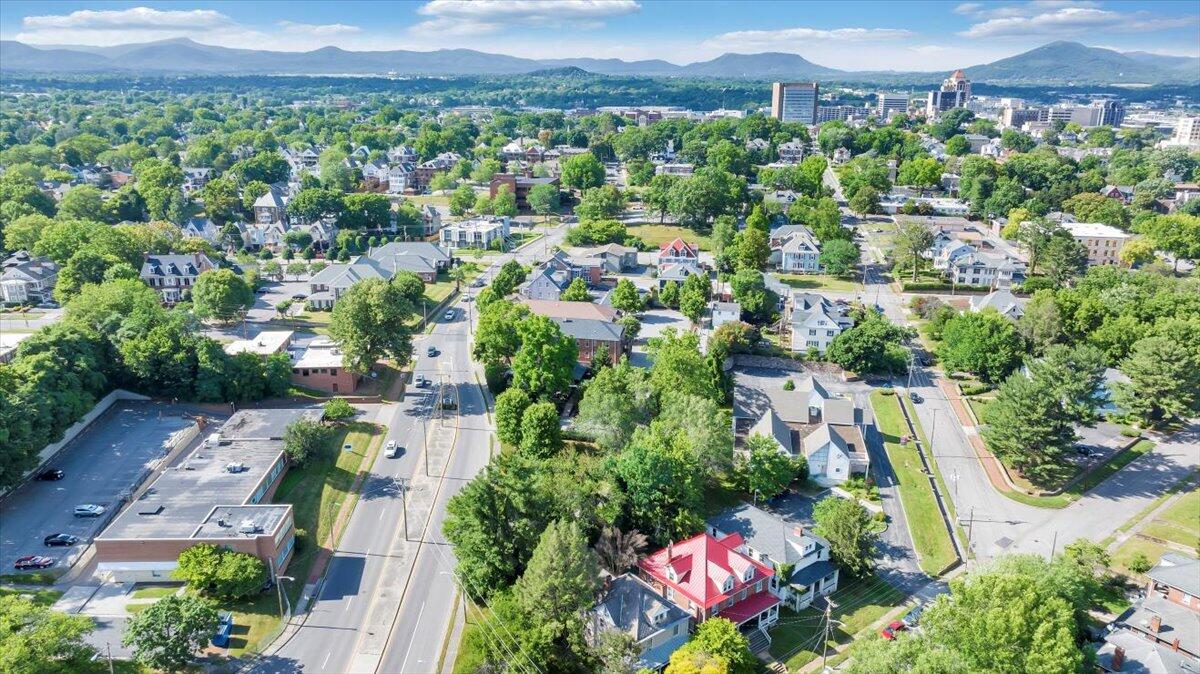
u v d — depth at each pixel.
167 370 117.56
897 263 197.75
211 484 91.75
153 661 66.94
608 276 198.62
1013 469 113.62
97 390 115.38
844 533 87.31
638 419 108.12
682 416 102.44
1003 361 135.38
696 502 90.94
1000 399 113.62
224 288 151.50
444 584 83.25
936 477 112.06
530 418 102.88
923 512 102.81
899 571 91.44
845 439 111.94
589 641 72.25
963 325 143.75
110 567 80.38
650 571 82.00
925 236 193.25
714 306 159.12
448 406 123.56
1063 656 64.19
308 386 126.31
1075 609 78.50
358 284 130.00
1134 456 118.50
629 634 70.44
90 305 126.00
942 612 69.62
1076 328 145.25
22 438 92.25
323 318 161.75
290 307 167.75
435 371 137.38
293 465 102.19
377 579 83.81
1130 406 123.88
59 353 110.50
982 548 96.81
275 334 140.88
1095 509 105.31
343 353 124.50
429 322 163.00
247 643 73.75
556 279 175.88
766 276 185.62
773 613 81.94
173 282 171.25
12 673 58.75
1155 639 77.25
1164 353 122.06
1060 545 97.50
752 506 93.38
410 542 90.00
